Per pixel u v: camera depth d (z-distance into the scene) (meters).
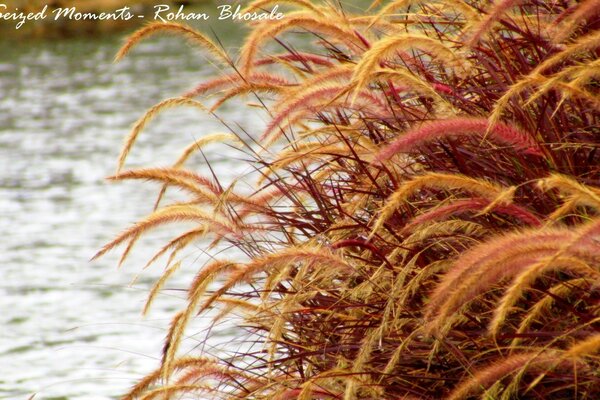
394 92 7.24
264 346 7.66
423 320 6.24
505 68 7.00
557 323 6.14
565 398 6.16
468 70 7.07
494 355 6.36
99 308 16.30
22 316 16.09
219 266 6.96
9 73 59.53
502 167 6.73
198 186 7.79
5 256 20.42
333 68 7.18
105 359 13.66
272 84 7.81
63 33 75.44
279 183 7.93
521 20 7.26
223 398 7.59
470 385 5.73
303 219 7.95
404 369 6.72
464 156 6.92
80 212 24.70
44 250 20.86
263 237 7.80
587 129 6.65
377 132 7.53
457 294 5.36
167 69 58.09
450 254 6.70
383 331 6.52
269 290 7.20
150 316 15.69
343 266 6.66
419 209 6.97
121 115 43.00
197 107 7.95
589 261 5.40
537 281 6.32
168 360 6.91
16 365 13.57
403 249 6.79
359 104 7.22
